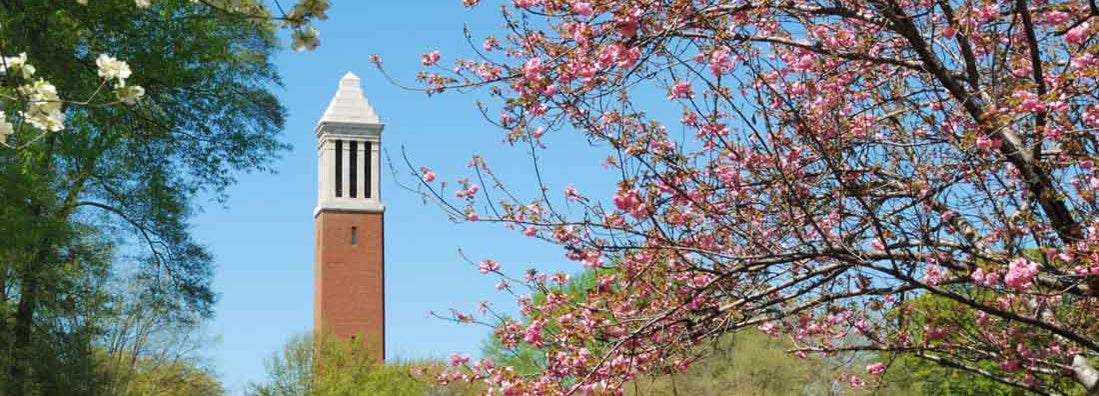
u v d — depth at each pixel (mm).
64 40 21641
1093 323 9734
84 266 28359
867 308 10422
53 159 25406
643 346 9758
